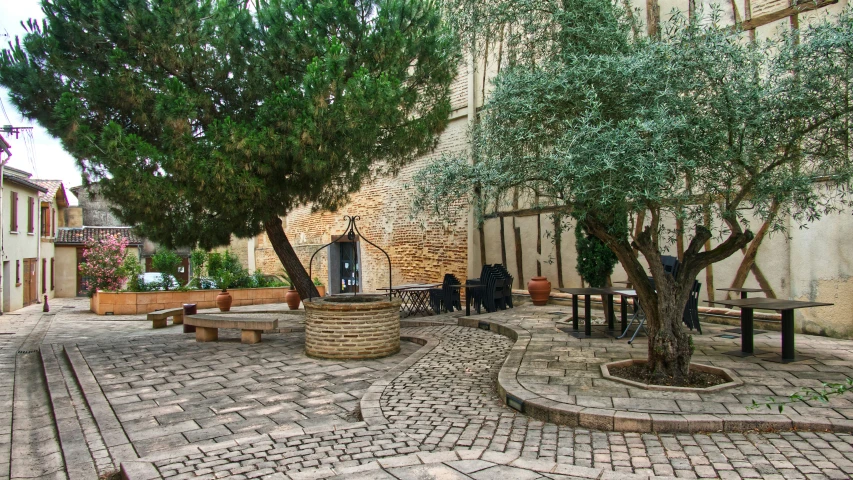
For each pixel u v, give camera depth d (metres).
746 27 6.93
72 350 7.66
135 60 7.14
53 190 24.78
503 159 4.25
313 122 6.68
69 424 4.27
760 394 4.02
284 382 5.30
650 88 3.94
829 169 4.46
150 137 7.60
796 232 6.57
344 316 6.36
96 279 16.28
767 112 3.96
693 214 4.18
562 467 2.98
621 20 4.90
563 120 4.15
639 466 2.99
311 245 17.12
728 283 7.30
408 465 3.04
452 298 9.78
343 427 3.75
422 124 8.21
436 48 8.04
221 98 8.02
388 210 13.74
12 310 18.67
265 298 15.88
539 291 9.66
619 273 8.66
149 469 3.09
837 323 6.25
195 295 15.12
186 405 4.61
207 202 6.85
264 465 3.11
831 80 4.08
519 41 5.18
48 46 6.93
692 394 4.05
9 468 3.59
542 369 4.95
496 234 10.83
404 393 4.59
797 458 3.02
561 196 4.16
